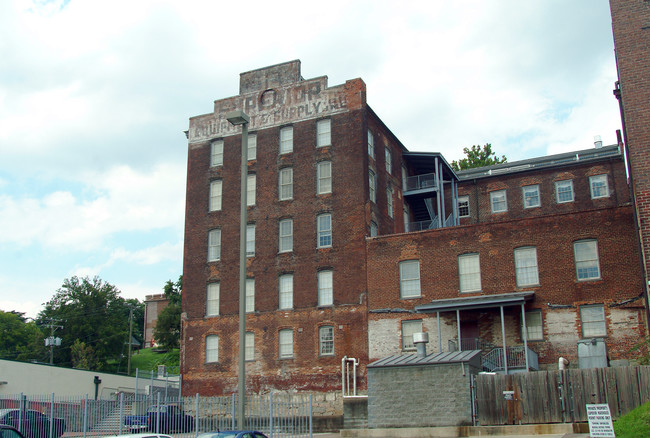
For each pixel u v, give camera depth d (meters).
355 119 50.31
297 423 37.97
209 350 50.94
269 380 47.91
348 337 46.03
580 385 28.03
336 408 45.16
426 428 30.50
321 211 49.56
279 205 51.31
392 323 44.78
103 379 57.31
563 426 27.39
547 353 39.88
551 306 40.44
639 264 38.69
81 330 93.06
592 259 40.12
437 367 31.84
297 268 49.28
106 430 32.59
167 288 96.56
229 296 51.31
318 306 47.72
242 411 21.56
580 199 55.53
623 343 38.12
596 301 39.38
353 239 47.81
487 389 30.20
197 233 54.03
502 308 39.62
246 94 55.16
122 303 101.50
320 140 51.31
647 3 29.91
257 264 50.84
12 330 99.75
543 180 57.22
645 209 27.86
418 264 45.06
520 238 42.28
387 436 31.30
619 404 27.02
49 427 31.50
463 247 43.84
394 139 56.31
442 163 56.97
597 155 57.56
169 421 31.69
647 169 28.11
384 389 32.78
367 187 48.94
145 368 95.19
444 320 43.12
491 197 58.91
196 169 55.59
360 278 46.72
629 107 29.09
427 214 60.25
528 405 29.02
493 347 41.22
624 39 29.94
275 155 52.62
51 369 52.97
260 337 49.16
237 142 54.56
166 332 92.56
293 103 53.09
